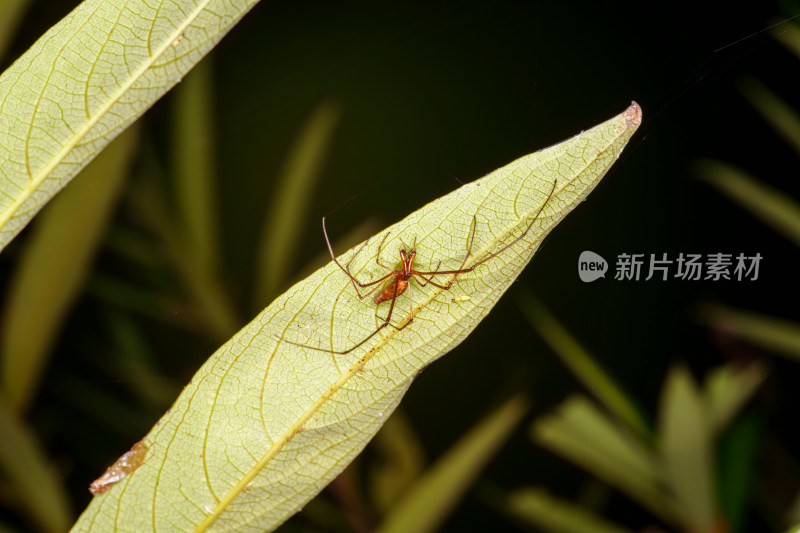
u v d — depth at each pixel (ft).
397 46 1.55
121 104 0.86
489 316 1.47
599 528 1.22
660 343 1.36
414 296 0.89
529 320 1.45
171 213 1.29
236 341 0.88
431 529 1.11
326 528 1.25
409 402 1.46
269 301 1.27
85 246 1.13
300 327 0.89
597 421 1.22
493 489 1.41
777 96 1.28
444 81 1.54
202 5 0.86
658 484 1.16
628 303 1.39
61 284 1.12
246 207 1.53
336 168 1.54
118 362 1.34
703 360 1.33
